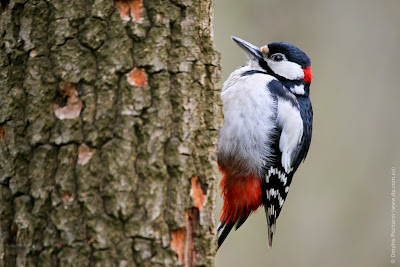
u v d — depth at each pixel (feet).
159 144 20.71
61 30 20.63
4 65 21.12
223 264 46.50
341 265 48.34
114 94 20.48
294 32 52.49
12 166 20.44
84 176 19.89
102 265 19.49
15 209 20.24
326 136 52.24
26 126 20.58
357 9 54.29
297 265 48.21
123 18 20.93
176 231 20.76
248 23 51.72
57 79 20.53
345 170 51.31
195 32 22.06
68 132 20.16
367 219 49.60
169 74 21.39
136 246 19.84
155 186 20.42
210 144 22.12
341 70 53.42
